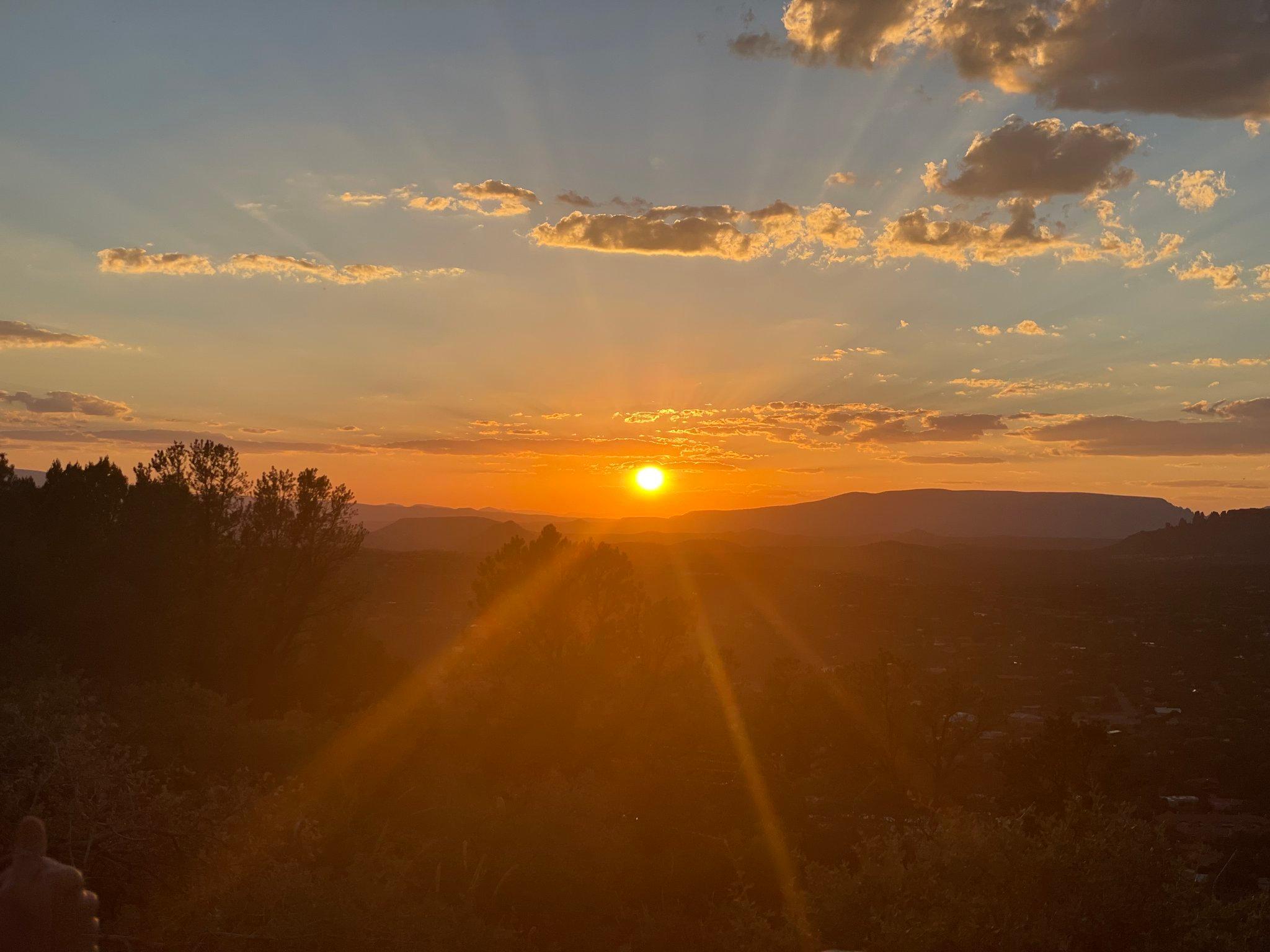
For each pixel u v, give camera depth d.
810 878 10.11
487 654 23.73
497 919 11.91
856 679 35.72
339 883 9.60
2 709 9.59
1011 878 8.39
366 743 18.05
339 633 29.80
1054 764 27.47
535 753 21.20
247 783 11.43
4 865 8.04
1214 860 20.31
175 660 23.97
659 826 16.42
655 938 11.85
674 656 24.33
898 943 8.20
